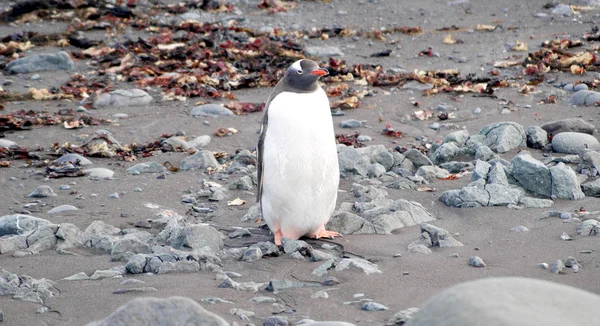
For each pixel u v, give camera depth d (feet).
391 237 56.85
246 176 73.20
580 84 105.60
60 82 115.75
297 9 161.07
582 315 27.78
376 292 45.44
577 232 54.39
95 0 156.25
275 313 42.50
